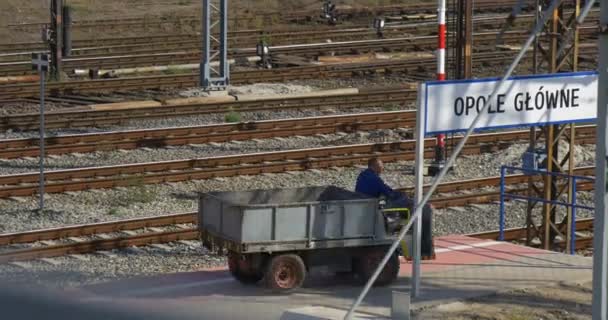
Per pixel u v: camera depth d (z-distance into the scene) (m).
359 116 88.12
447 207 66.62
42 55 64.62
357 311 43.19
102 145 78.38
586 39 133.38
